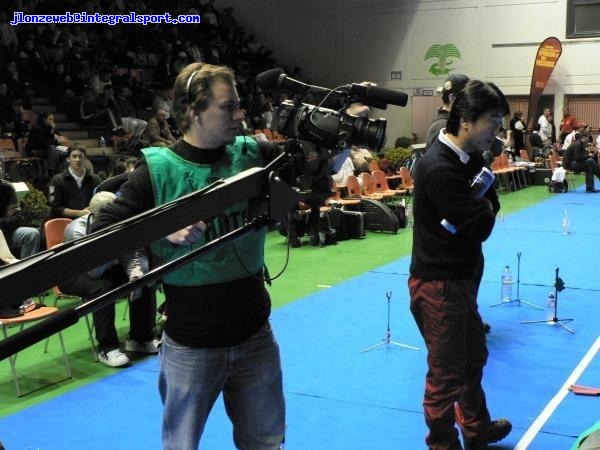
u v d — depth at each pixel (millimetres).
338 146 1888
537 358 5211
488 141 2969
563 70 21625
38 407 4492
